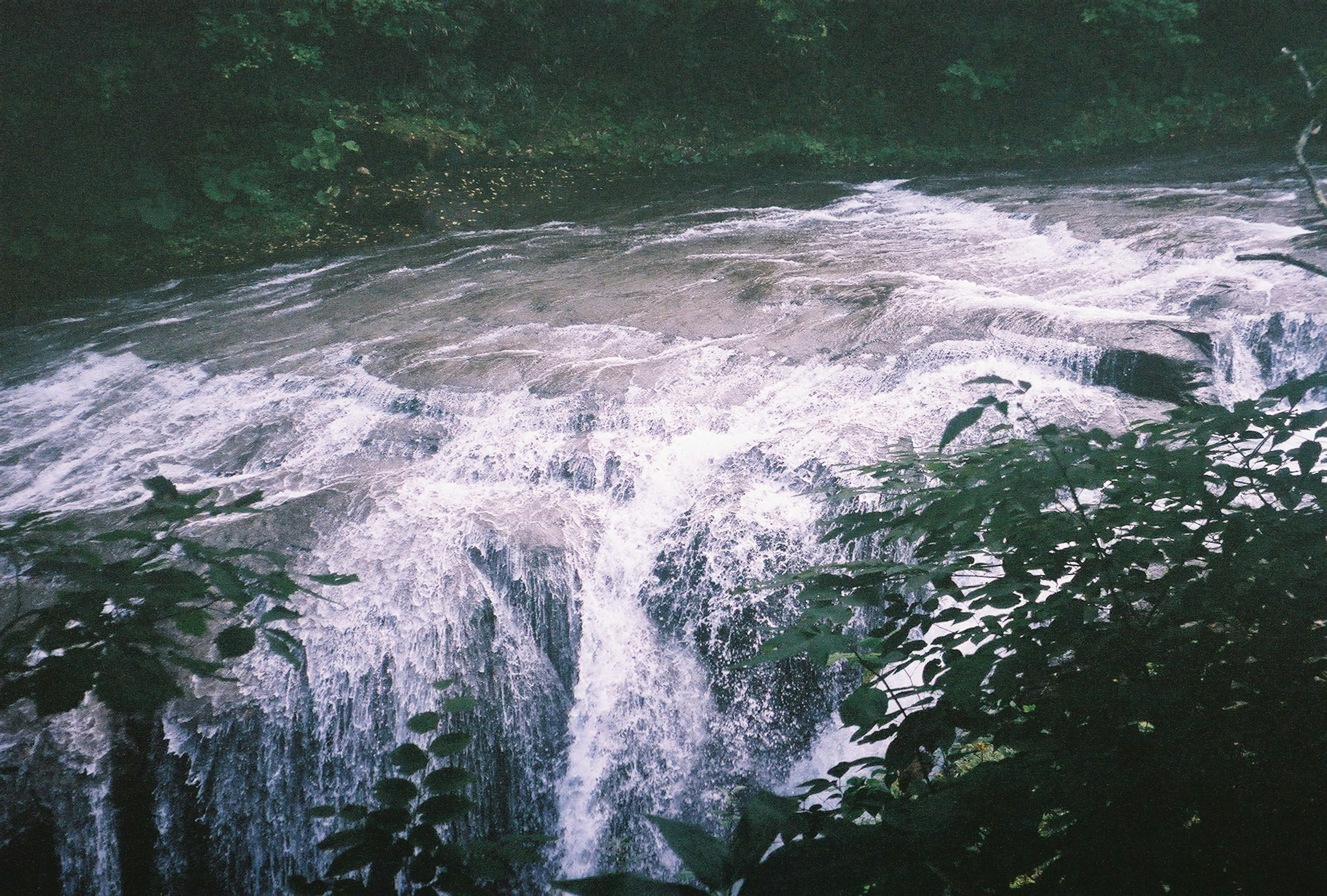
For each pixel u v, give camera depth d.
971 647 4.64
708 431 6.60
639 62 16.98
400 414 7.30
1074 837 1.49
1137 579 1.90
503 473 6.50
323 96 14.57
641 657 5.70
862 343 7.41
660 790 5.54
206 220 13.30
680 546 5.83
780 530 5.64
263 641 5.02
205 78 13.80
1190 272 8.13
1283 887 1.37
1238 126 16.27
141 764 4.64
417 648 5.30
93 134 13.26
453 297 9.90
